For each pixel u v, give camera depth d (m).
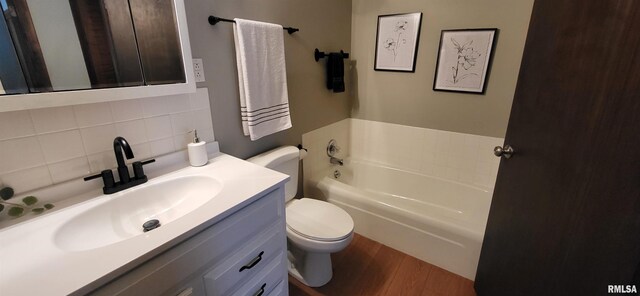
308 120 2.05
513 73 1.77
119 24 0.98
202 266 0.84
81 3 0.90
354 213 2.04
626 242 0.64
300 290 1.63
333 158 2.41
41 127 0.87
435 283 1.66
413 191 2.34
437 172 2.26
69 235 0.82
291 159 1.72
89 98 0.90
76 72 0.91
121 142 0.93
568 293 0.82
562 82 0.88
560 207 0.86
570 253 0.81
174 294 0.79
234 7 1.36
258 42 1.40
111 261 0.65
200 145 1.20
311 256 1.61
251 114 1.42
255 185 1.02
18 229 0.78
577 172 0.79
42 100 0.81
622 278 0.66
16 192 0.85
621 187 0.66
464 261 1.66
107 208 0.94
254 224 0.99
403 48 2.12
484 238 1.47
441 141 2.17
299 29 1.77
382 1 2.12
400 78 2.21
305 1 1.78
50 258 0.67
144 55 1.05
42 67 0.85
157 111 1.15
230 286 0.95
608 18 0.71
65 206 0.89
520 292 1.08
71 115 0.92
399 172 2.38
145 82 1.07
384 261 1.83
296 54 1.80
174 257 0.76
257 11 1.48
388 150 2.46
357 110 2.53
